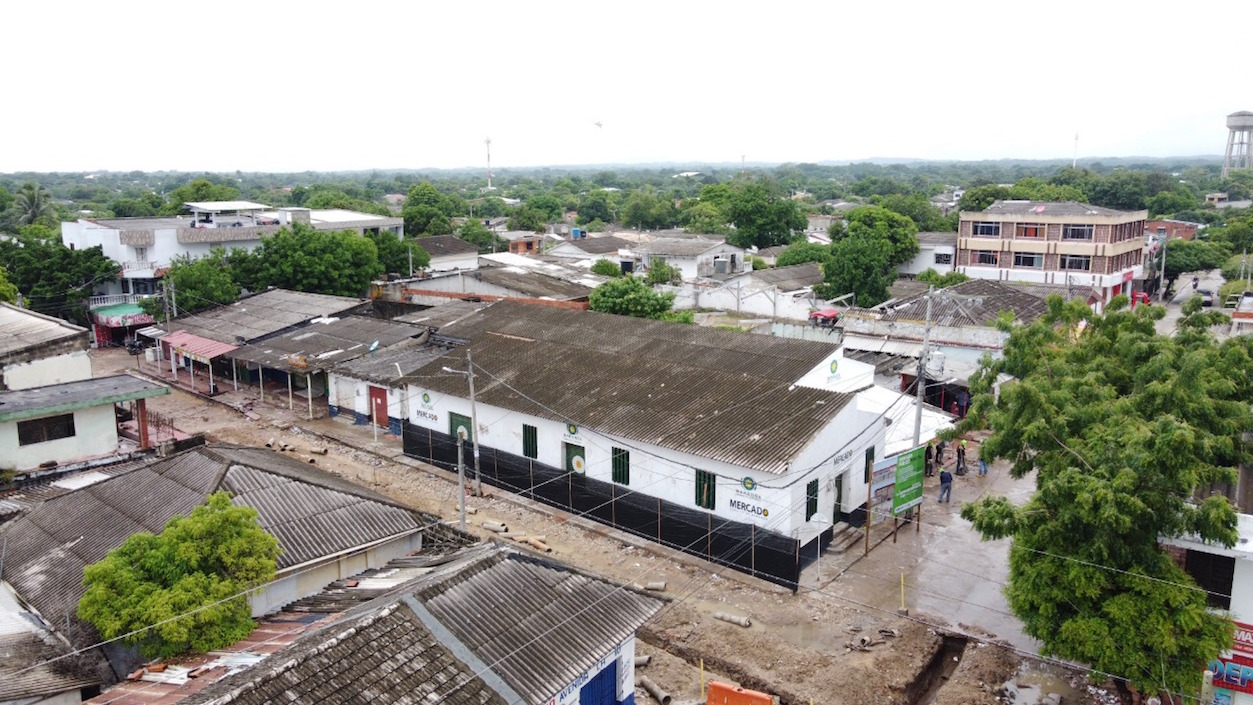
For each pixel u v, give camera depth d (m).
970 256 72.69
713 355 30.45
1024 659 19.03
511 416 29.16
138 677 14.78
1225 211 111.56
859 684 18.14
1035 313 41.59
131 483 21.02
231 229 58.34
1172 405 18.42
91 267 51.97
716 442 23.98
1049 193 97.00
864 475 26.92
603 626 15.12
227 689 12.01
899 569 23.59
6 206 93.88
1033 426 18.41
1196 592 15.00
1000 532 17.08
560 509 28.08
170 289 48.06
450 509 28.09
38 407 25.89
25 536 19.91
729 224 105.94
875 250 55.19
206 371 46.12
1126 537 15.67
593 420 26.66
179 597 15.21
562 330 35.56
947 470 29.56
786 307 54.56
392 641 13.27
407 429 33.25
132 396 27.89
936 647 19.69
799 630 20.45
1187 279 85.94
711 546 24.14
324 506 19.94
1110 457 16.28
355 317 44.16
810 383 28.16
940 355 36.25
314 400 41.00
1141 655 15.12
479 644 13.73
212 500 16.75
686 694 17.91
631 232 107.69
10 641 15.84
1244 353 22.62
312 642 13.34
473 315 39.53
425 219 89.81
